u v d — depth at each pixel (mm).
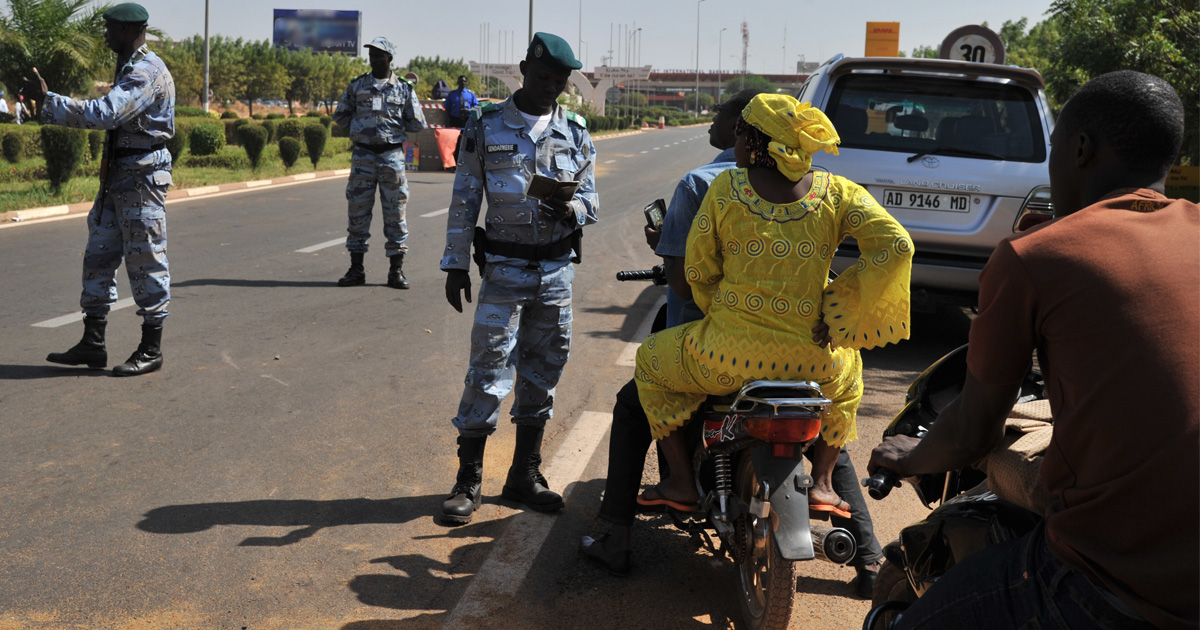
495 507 4066
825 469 3070
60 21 27672
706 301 2967
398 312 7691
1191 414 1545
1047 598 1682
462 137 3943
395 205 8547
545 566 3535
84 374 5691
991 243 6137
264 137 20500
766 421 2730
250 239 11227
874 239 2727
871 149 6297
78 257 9578
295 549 3590
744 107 3111
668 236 3236
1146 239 1662
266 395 5426
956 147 6254
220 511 3893
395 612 3162
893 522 4016
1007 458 1978
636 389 3418
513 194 3863
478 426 3924
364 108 8398
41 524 3713
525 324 4059
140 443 4613
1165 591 1542
